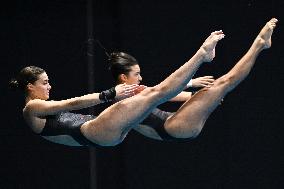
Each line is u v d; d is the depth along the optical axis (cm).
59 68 1695
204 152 1677
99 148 1709
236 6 1664
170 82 1095
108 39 1680
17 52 1705
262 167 1666
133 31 1675
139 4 1677
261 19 1656
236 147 1669
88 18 1666
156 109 1240
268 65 1661
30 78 1161
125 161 1688
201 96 1186
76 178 1705
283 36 1653
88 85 1670
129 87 1098
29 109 1131
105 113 1128
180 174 1680
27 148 1716
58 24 1698
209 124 1673
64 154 1709
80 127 1157
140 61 1672
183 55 1669
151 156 1683
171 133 1201
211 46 1085
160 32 1675
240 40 1659
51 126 1164
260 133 1666
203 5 1670
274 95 1659
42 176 1714
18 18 1705
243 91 1667
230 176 1670
